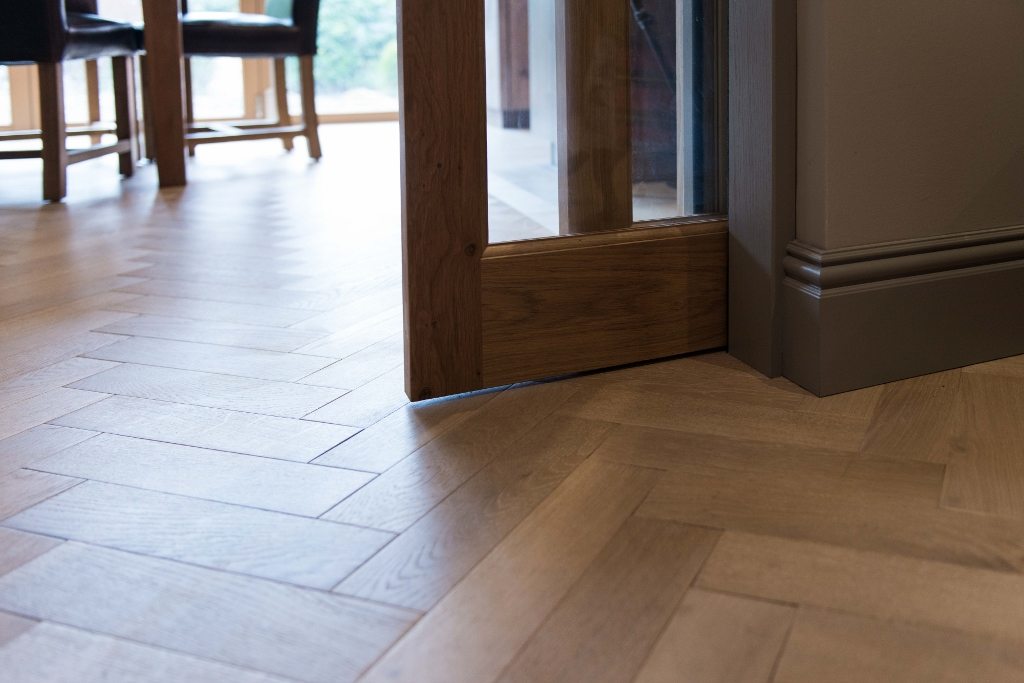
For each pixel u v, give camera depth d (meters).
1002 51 1.46
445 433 1.33
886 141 1.42
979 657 0.83
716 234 1.58
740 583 0.95
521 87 1.40
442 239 1.40
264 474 1.21
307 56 4.27
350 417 1.39
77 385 1.54
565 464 1.22
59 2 3.19
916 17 1.40
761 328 1.52
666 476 1.18
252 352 1.69
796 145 1.44
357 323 1.85
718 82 1.54
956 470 1.18
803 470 1.19
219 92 5.59
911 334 1.47
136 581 0.97
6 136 3.76
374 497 1.14
